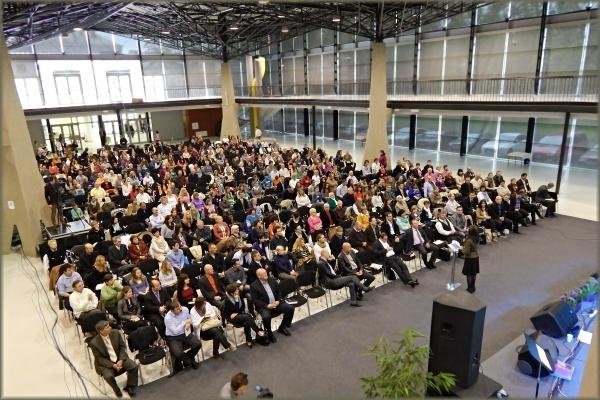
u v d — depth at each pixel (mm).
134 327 6645
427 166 14516
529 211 12414
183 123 33750
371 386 4199
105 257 9148
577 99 13672
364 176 15438
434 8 17797
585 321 6887
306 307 8211
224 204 12398
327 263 8273
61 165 17688
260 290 7082
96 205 12172
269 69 33562
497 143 21359
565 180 16781
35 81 26297
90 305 7281
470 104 16188
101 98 28750
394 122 26016
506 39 19250
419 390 4227
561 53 17469
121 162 17953
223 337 6621
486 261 9992
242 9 19969
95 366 5906
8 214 11172
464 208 11719
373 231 9789
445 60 21875
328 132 30922
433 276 9383
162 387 6078
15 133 11031
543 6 17594
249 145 22484
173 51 30984
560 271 9406
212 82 33094
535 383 5934
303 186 13711
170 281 7930
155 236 9367
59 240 10227
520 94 16906
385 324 7527
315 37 28734
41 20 17312
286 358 6660
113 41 28641
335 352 6773
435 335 5453
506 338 7008
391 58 24531
